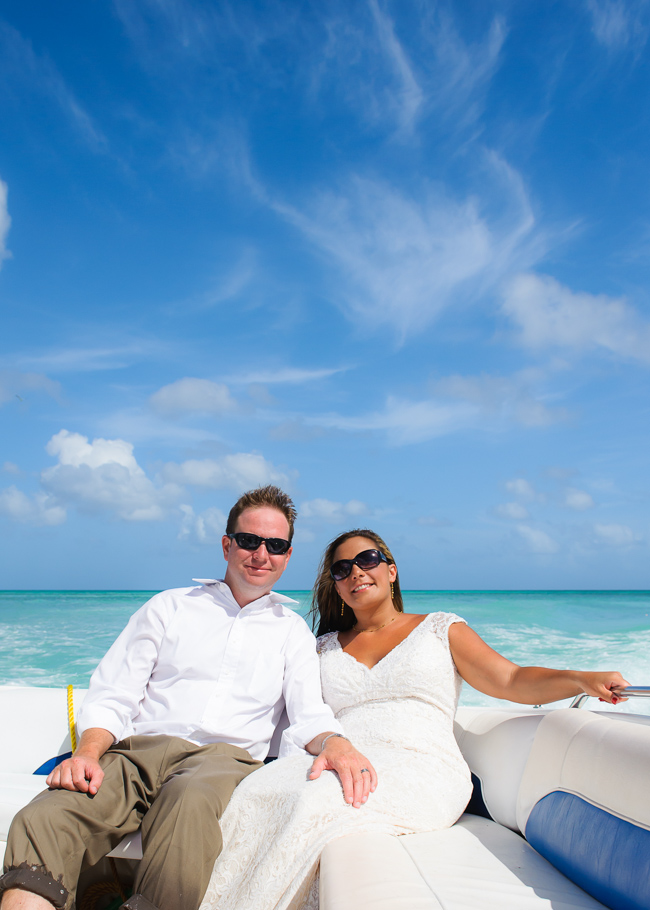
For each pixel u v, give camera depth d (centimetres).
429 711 256
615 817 169
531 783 219
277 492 289
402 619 296
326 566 331
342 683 277
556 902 163
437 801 225
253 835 200
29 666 1027
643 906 145
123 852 215
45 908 175
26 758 315
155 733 253
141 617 268
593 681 224
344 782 205
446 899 154
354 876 156
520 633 1455
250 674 263
